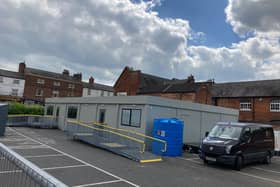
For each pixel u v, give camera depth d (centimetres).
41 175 231
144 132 1434
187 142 1652
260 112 2897
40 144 1347
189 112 1730
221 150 1042
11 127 2225
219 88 3497
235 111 2188
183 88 3525
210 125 1908
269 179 916
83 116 2122
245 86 3259
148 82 4281
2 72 4988
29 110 3231
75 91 5962
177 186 735
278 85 2945
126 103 1616
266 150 1273
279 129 2641
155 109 1497
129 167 938
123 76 4378
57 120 2523
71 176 758
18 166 276
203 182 802
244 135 1119
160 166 1004
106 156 1127
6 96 4734
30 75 5259
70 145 1383
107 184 702
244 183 831
